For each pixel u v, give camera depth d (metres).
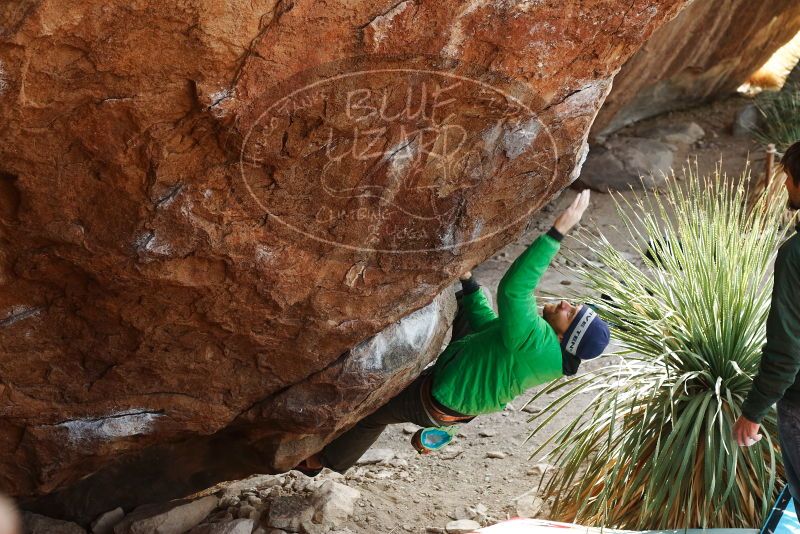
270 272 2.92
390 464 5.28
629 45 2.95
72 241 2.63
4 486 3.32
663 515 3.94
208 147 2.55
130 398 3.21
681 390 4.25
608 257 4.82
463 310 4.29
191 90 2.40
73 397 3.14
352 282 3.11
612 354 4.54
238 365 3.25
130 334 3.01
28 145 2.38
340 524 4.38
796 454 3.29
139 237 2.65
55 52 2.22
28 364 3.01
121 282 2.78
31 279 2.79
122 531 3.90
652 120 10.88
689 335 4.30
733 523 3.99
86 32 2.20
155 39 2.27
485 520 4.57
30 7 2.09
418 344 3.59
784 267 3.03
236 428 3.69
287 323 3.13
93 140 2.43
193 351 3.14
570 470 4.30
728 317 4.20
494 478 5.09
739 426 3.40
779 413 3.32
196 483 4.10
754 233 4.54
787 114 10.07
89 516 3.99
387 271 3.15
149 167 2.52
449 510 4.70
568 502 4.37
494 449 5.45
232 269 2.86
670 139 10.25
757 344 4.22
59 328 2.96
